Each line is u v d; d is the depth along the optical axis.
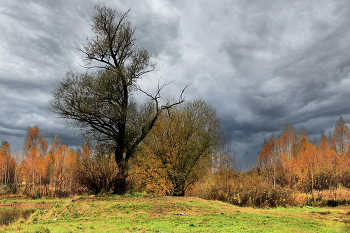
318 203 24.86
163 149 26.61
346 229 10.00
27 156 51.88
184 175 26.12
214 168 31.59
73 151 49.69
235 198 22.69
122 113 22.73
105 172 20.62
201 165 27.06
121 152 23.12
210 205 17.17
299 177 40.31
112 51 24.61
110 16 24.70
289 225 10.58
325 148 43.75
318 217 14.62
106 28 24.84
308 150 40.69
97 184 20.38
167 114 28.19
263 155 50.75
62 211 14.46
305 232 8.95
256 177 34.31
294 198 24.25
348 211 18.62
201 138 27.58
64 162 51.94
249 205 21.86
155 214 13.45
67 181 48.16
